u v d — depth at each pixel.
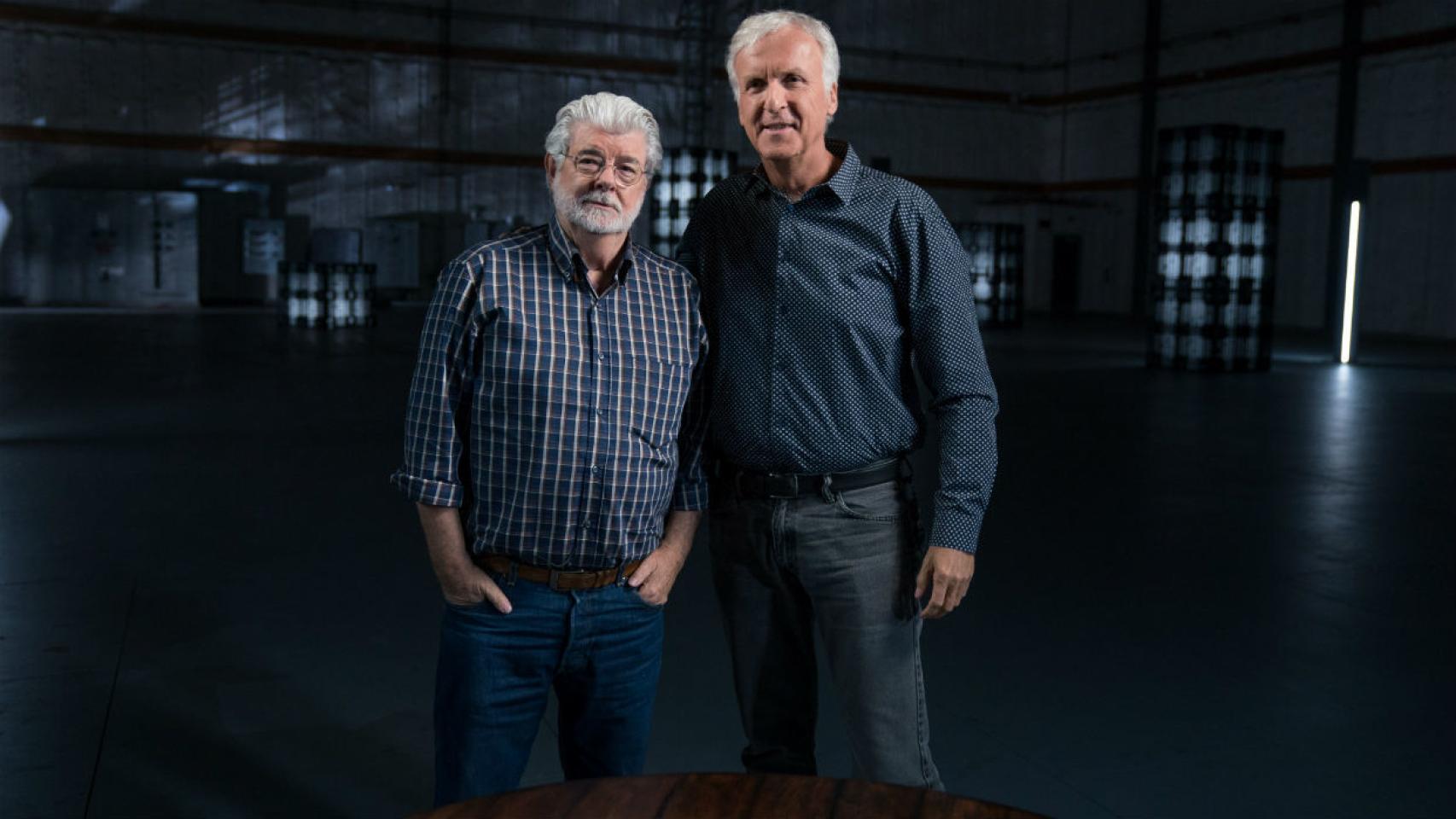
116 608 4.02
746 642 2.22
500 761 2.01
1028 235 29.39
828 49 1.97
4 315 20.55
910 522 2.12
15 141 22.77
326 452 7.36
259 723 3.04
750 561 2.15
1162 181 13.95
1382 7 22.08
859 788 1.36
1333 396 11.48
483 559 1.95
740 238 2.06
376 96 25.11
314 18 24.47
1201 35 25.80
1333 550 5.20
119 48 23.23
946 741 3.02
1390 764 2.91
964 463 1.99
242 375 11.80
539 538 1.91
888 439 2.07
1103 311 28.73
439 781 2.03
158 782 2.68
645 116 1.85
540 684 2.01
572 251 1.88
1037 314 28.12
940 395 2.04
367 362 13.45
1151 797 2.71
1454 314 21.12
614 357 1.91
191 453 7.21
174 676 3.37
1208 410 10.32
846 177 1.99
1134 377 13.17
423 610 4.06
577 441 1.89
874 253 2.00
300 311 19.02
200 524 5.34
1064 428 9.05
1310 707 3.29
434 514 1.88
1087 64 28.66
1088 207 28.88
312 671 3.44
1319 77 23.39
